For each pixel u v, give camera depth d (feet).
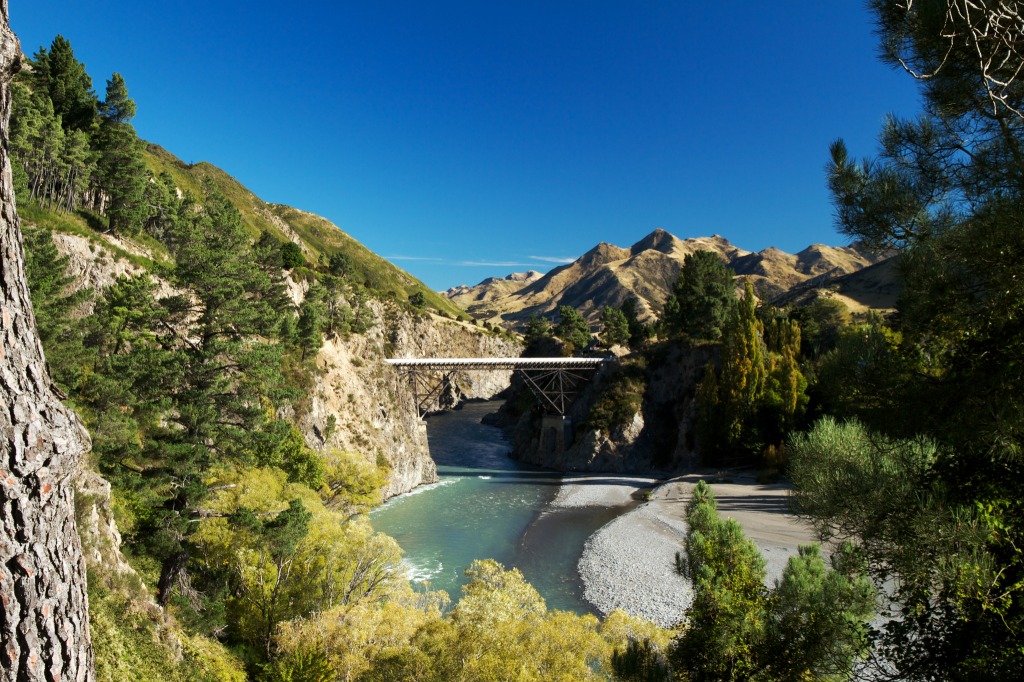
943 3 26.99
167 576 85.97
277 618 93.15
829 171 36.19
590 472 276.21
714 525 49.90
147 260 203.10
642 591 127.95
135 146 237.04
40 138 200.64
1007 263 28.86
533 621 64.90
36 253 118.01
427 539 170.19
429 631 64.34
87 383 105.91
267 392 115.34
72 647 17.94
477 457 327.67
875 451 32.45
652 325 442.91
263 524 94.53
